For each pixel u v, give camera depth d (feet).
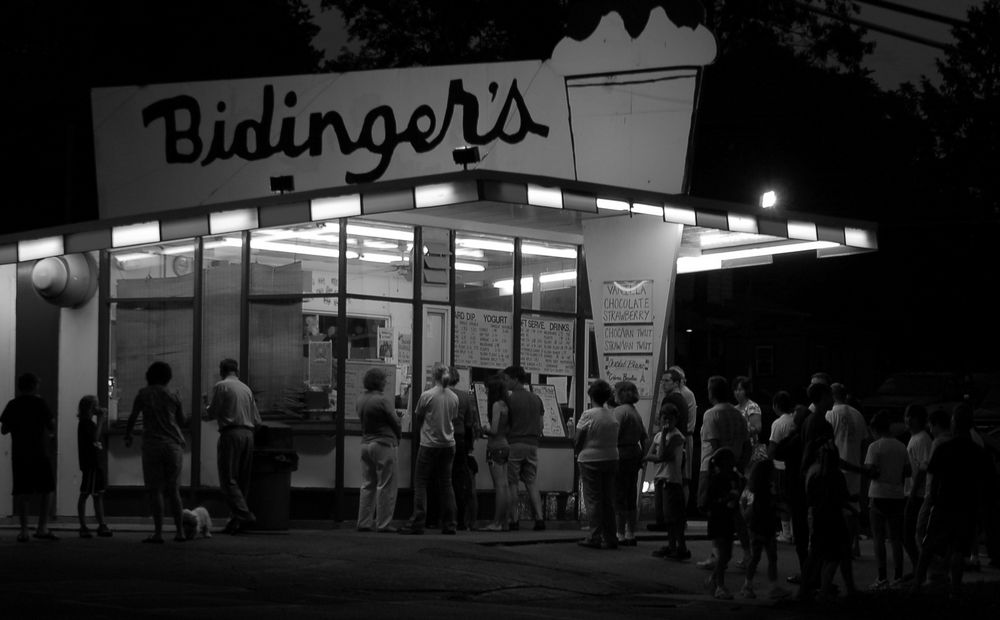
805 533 44.16
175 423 50.21
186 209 55.16
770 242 66.18
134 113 67.82
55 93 112.98
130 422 49.70
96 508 53.31
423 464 56.44
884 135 148.36
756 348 164.96
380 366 61.16
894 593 43.27
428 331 62.64
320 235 60.95
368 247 61.41
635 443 55.67
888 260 166.30
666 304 60.13
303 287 61.00
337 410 59.98
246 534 53.52
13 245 59.31
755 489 44.88
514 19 134.82
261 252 61.57
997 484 44.45
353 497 60.03
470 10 137.18
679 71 64.18
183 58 117.29
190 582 39.42
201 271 62.03
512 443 60.59
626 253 61.05
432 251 62.85
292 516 59.93
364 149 65.67
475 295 64.13
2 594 34.96
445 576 43.14
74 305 62.28
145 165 67.56
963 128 162.91
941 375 110.73
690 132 64.03
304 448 60.34
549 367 66.33
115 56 115.44
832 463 41.91
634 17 64.54
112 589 36.78
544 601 40.86
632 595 44.14
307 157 66.08
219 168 66.90
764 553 55.26
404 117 65.67
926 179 157.38
